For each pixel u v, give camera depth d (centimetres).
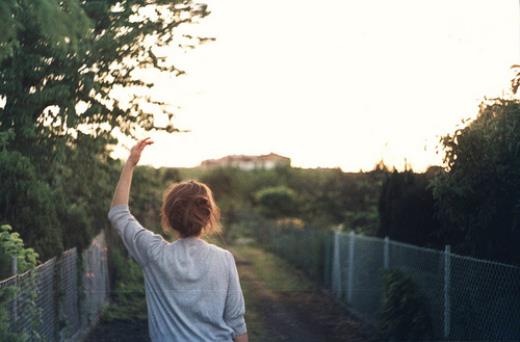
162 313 373
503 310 852
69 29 640
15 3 588
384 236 1490
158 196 2045
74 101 930
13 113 895
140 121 1025
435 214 1112
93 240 1348
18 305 748
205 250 377
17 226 906
